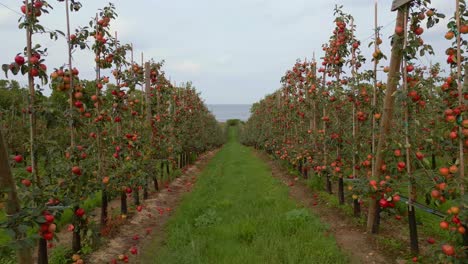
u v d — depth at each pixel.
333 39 7.71
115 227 6.63
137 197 8.50
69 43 4.99
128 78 7.23
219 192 9.91
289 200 8.30
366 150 6.97
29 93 4.20
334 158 7.71
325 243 5.25
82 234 5.59
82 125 5.23
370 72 6.15
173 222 7.19
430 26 4.54
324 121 8.42
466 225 3.72
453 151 4.46
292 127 13.10
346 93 6.93
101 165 6.29
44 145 4.43
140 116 9.44
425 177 4.66
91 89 6.12
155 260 5.24
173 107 14.06
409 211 4.88
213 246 5.53
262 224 6.34
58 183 4.89
